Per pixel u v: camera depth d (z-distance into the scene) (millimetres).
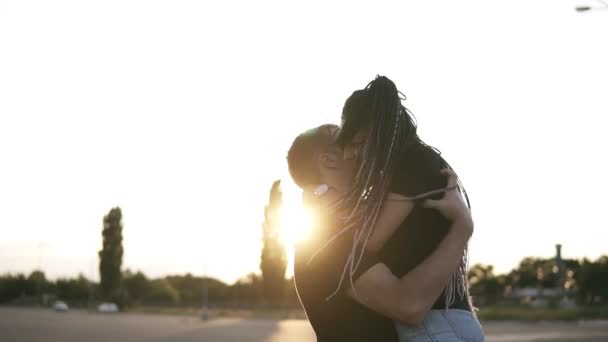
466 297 1768
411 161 1721
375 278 1639
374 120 1727
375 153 1707
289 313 100812
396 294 1620
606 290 112875
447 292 1705
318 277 1733
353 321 1725
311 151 1930
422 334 1676
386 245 1725
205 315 77875
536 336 36562
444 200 1673
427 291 1615
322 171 1919
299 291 1817
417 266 1644
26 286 141000
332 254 1707
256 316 91750
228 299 131875
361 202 1700
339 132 1796
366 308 1723
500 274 126625
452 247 1649
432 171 1707
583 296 114188
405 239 1708
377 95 1747
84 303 132750
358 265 1659
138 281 133750
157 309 110375
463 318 1706
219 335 39500
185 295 135625
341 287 1680
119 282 107438
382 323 1723
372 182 1701
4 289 139875
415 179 1693
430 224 1703
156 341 33375
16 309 111500
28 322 56531
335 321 1741
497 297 111938
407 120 1752
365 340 1720
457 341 1665
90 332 42062
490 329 48938
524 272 128250
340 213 1725
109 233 107188
